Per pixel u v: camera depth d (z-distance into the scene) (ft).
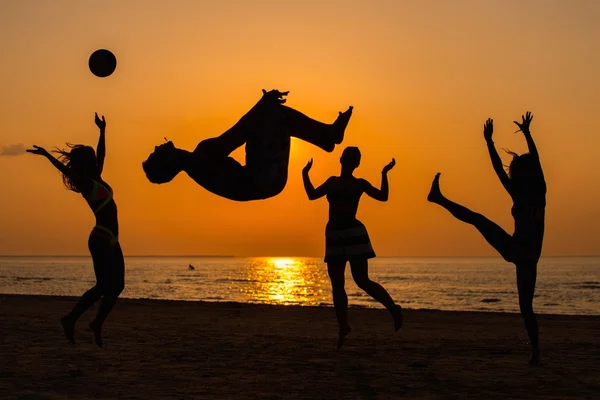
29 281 266.57
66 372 23.73
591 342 33.14
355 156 27.53
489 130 25.76
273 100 22.54
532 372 24.16
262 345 31.53
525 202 24.84
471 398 19.71
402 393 20.38
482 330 39.40
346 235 27.43
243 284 270.05
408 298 181.98
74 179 25.73
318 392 20.49
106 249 25.93
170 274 423.64
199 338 34.14
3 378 22.49
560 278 353.92
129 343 31.94
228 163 22.00
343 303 28.27
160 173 21.91
